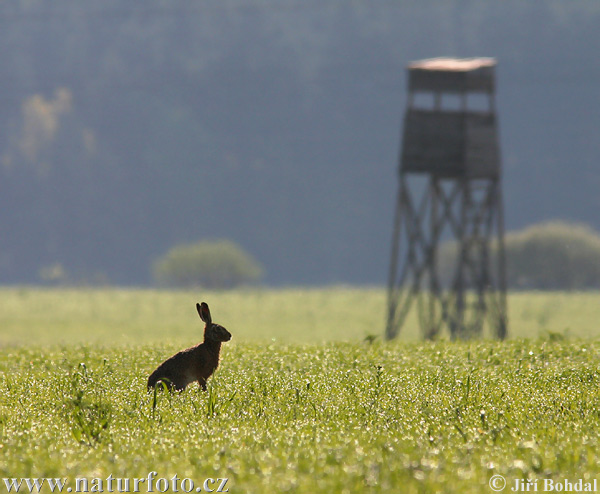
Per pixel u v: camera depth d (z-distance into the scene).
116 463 30.28
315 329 157.50
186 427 35.97
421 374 50.31
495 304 124.25
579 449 31.03
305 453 30.86
